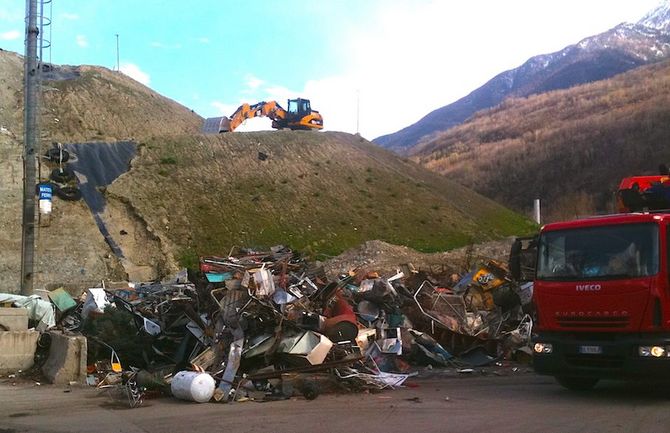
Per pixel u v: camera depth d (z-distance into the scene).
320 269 15.34
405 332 15.41
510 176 91.75
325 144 59.66
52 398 10.59
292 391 10.92
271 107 62.62
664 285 10.07
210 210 44.28
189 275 14.14
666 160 72.38
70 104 58.41
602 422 8.66
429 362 15.05
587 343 10.41
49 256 34.75
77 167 44.28
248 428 8.41
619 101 111.38
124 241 38.62
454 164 113.69
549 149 95.56
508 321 16.80
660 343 9.84
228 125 61.62
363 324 14.98
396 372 13.70
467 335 15.82
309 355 11.57
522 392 11.54
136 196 42.84
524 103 157.50
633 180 14.12
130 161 47.72
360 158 59.44
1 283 31.25
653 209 13.61
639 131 84.94
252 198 47.34
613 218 10.96
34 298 15.09
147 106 66.12
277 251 16.31
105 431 8.29
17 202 38.19
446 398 10.75
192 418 9.07
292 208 47.44
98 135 55.81
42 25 21.27
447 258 30.45
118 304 15.85
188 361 12.15
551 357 10.81
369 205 50.97
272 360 11.77
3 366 12.73
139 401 10.31
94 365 12.87
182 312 13.73
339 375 11.66
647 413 9.28
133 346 13.34
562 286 10.88
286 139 58.44
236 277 12.46
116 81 69.12
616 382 12.69
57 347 12.57
